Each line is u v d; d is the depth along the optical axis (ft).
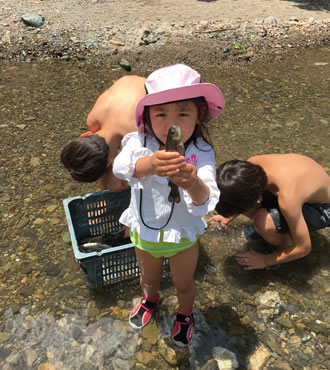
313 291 8.64
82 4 24.07
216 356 7.43
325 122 14.33
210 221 10.30
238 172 7.61
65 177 11.66
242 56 19.12
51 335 7.72
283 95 16.12
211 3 25.59
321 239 9.86
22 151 12.60
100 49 19.02
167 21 22.15
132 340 7.70
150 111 5.53
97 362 7.32
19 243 9.58
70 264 9.12
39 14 21.76
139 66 18.20
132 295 8.52
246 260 9.07
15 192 11.05
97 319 8.03
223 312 8.23
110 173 8.89
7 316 8.02
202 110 5.77
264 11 24.41
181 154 4.85
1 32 19.65
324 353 7.49
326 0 26.73
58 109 14.84
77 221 9.37
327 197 8.68
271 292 8.44
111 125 8.59
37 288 8.57
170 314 8.20
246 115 14.74
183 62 18.61
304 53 19.98
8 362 7.27
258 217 8.72
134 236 6.68
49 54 18.62
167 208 6.02
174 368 7.29
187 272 6.84
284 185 7.97
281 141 13.33
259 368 7.26
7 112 14.49
